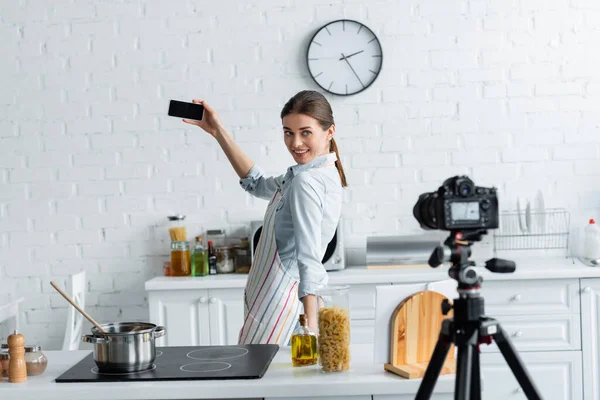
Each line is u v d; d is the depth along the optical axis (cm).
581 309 375
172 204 433
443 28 421
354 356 219
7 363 199
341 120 425
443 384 187
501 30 421
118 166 434
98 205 435
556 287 376
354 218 425
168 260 434
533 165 423
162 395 187
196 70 429
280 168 429
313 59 422
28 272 437
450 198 170
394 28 422
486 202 172
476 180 424
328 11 424
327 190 242
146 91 431
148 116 432
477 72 422
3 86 435
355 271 392
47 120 434
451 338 169
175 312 388
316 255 235
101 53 432
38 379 201
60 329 439
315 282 231
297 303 248
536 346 377
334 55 422
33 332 439
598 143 422
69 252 437
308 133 246
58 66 434
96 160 434
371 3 422
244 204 431
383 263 401
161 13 430
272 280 245
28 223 437
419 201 180
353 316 378
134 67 431
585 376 376
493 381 371
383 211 425
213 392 188
